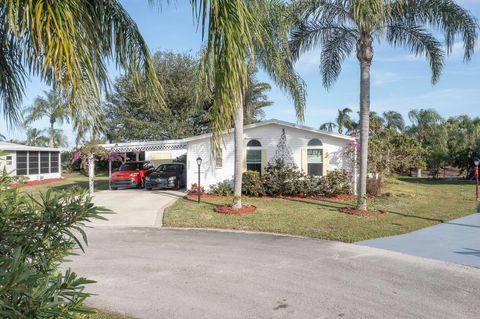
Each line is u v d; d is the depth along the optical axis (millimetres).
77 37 2416
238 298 4699
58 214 2012
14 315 1362
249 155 15867
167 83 29703
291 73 11625
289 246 7383
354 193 14961
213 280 5383
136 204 13133
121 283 5250
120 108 29812
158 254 6812
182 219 10203
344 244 7527
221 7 2510
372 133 18438
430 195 15977
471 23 10148
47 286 1623
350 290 4980
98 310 4297
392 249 7121
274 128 15633
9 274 1352
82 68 2469
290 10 10539
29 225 1979
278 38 10039
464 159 25562
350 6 10070
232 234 8523
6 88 3352
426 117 29391
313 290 4977
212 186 15812
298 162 15422
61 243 2113
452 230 8844
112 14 3451
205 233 8648
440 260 6395
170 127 28594
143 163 20953
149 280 5383
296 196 14883
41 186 20906
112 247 7344
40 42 2141
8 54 3178
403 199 14344
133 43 3668
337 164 15172
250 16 2750
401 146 17125
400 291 4945
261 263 6238
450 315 4207
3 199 2006
